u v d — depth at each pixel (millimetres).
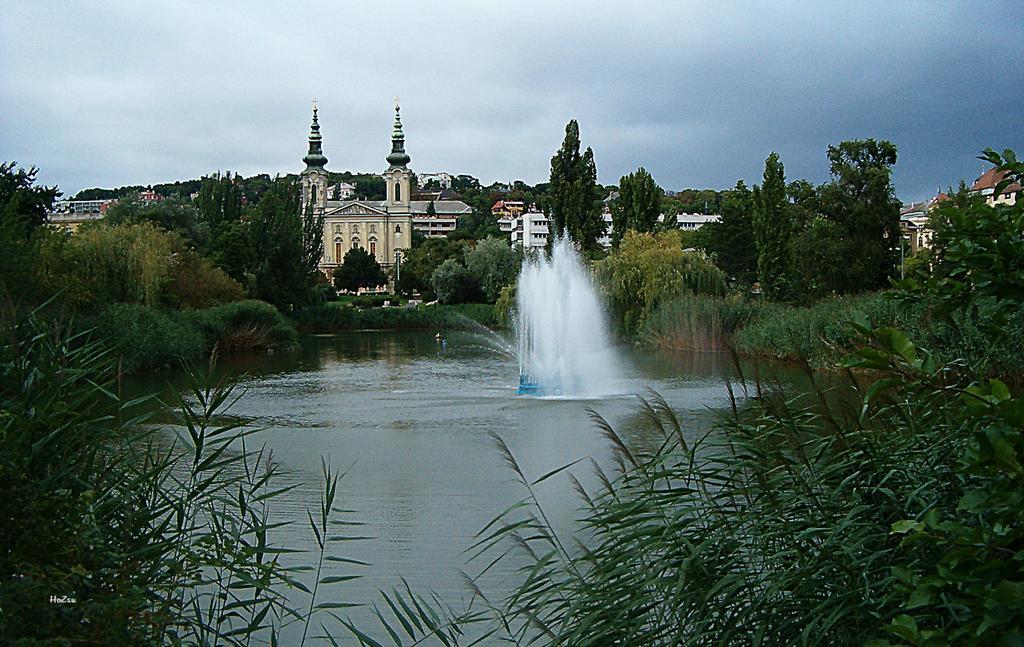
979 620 3105
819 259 41594
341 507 12500
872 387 3803
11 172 36062
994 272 3635
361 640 6359
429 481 14305
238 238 62156
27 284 25125
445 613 8461
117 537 6000
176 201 63438
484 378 32594
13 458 5270
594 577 5977
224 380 6688
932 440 5516
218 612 7504
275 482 14016
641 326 42375
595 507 6176
